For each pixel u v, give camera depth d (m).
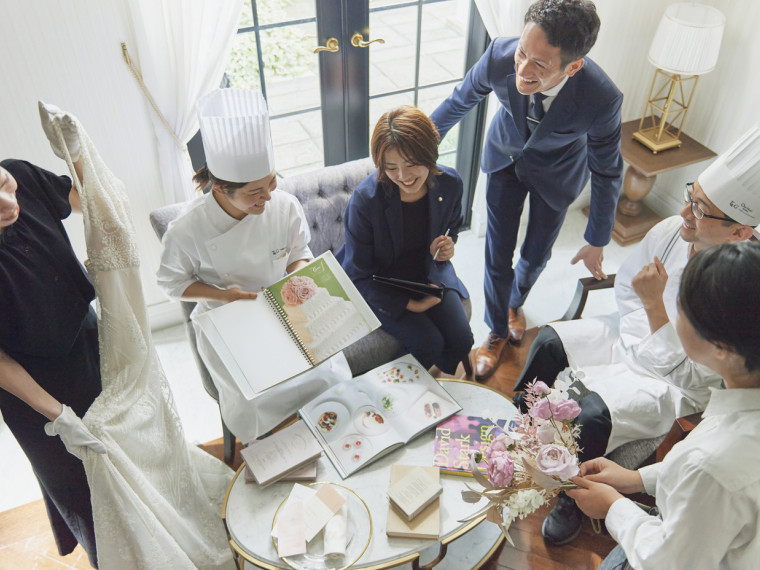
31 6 2.01
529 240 2.59
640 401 1.96
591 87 2.00
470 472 1.85
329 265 1.98
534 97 2.07
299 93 2.74
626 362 2.12
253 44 2.54
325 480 1.88
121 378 1.65
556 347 2.19
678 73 2.75
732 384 1.11
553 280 3.21
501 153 2.34
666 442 1.77
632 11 2.92
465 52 2.91
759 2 2.74
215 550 2.04
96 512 1.58
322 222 2.50
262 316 1.92
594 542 2.17
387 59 2.79
